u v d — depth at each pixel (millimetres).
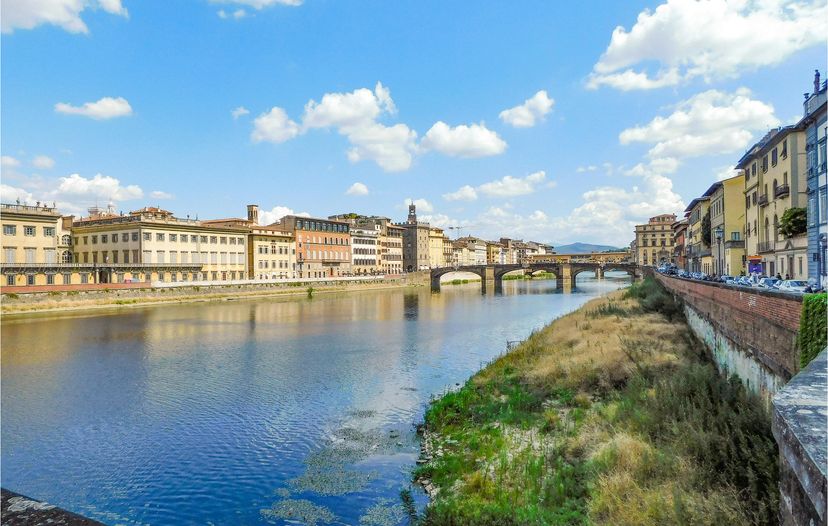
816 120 40469
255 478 18375
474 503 14375
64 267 83812
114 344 46438
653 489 12117
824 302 11484
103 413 25938
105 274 90875
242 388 30328
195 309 79562
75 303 78188
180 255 102625
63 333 53344
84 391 30125
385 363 36719
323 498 16797
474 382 27922
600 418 19078
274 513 15984
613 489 12750
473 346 43469
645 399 18531
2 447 21578
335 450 20609
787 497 4262
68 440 22328
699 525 9750
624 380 23703
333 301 96812
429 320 63438
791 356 13445
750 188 59531
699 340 30062
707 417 14516
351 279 129875
